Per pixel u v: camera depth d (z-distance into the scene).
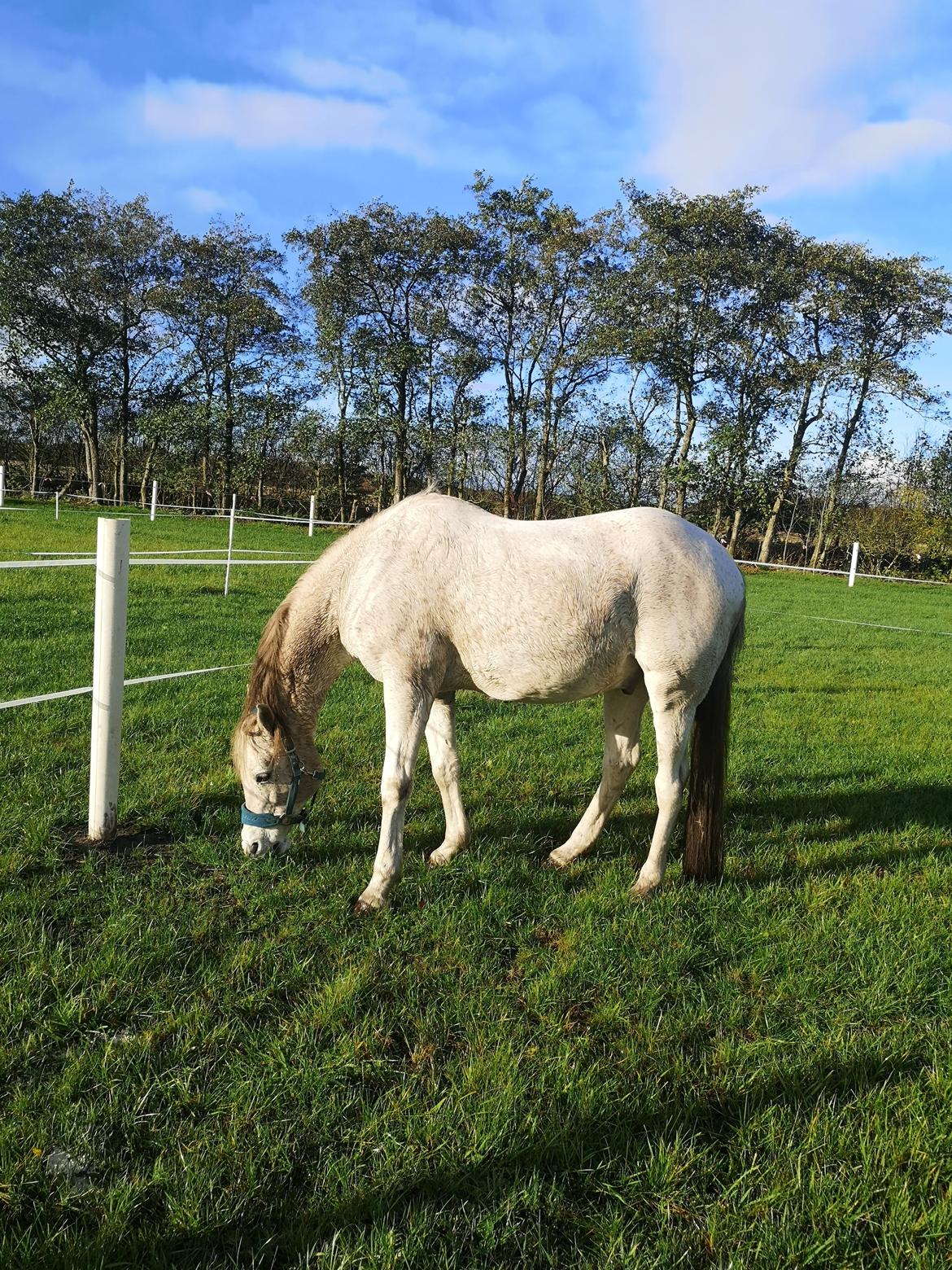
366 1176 1.92
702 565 3.36
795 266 31.98
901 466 33.50
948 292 31.08
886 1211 1.88
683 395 34.38
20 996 2.48
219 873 3.38
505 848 3.79
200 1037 2.37
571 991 2.67
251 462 38.19
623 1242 1.77
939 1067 2.36
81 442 44.69
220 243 38.41
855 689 8.20
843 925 3.17
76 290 37.47
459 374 37.59
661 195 31.70
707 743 3.49
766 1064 2.34
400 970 2.76
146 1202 1.84
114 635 3.43
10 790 3.97
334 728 5.47
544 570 3.24
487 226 35.44
